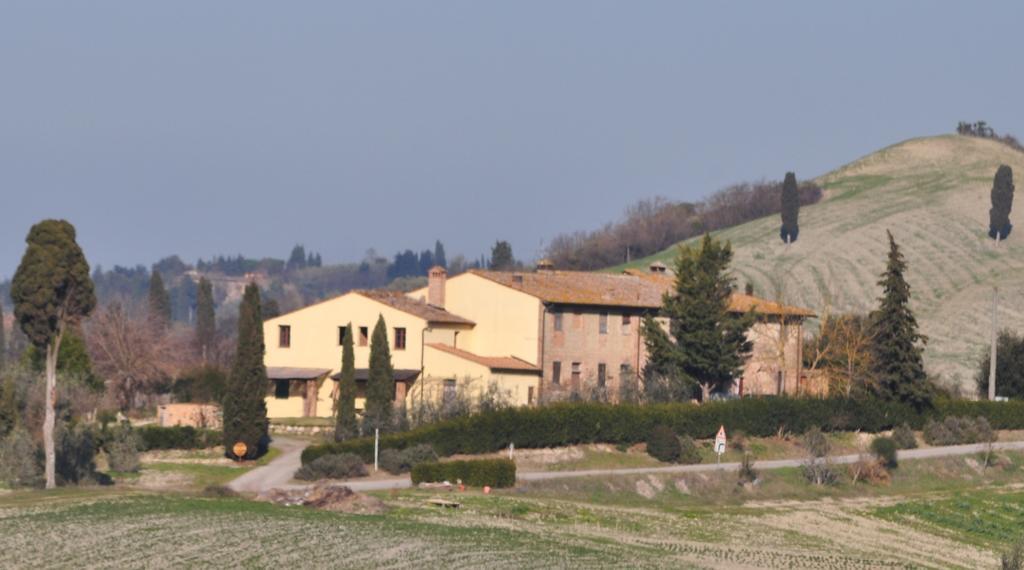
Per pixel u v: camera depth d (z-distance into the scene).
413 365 177.25
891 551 120.19
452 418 151.75
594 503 130.75
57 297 125.12
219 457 153.50
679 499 139.75
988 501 152.75
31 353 177.25
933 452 172.38
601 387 174.12
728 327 176.00
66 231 125.75
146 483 134.62
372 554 91.50
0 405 142.38
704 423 164.62
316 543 94.19
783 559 107.38
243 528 98.38
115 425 158.12
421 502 120.31
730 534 119.50
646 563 96.88
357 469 139.12
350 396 158.12
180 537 94.00
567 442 155.38
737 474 148.88
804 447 168.25
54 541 91.19
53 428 128.88
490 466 133.50
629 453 157.50
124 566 84.31
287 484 133.88
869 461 156.50
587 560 95.62
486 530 106.19
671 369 176.00
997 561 121.44
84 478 132.12
